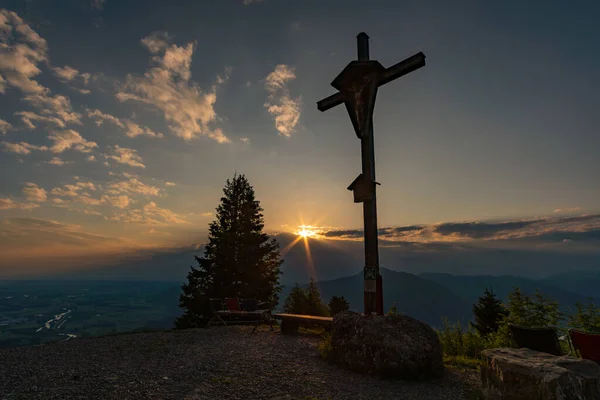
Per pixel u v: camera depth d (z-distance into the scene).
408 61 7.04
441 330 8.15
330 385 5.07
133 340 7.95
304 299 20.98
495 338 7.84
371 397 4.59
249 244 21.84
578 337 4.34
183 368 5.61
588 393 3.47
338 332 6.38
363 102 7.52
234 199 24.23
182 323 20.70
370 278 6.80
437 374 5.49
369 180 7.14
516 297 8.23
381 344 5.62
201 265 22.08
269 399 4.41
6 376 4.94
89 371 5.28
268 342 8.01
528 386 3.63
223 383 4.94
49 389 4.39
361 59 7.65
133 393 4.33
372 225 7.00
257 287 21.09
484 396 4.27
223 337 8.51
